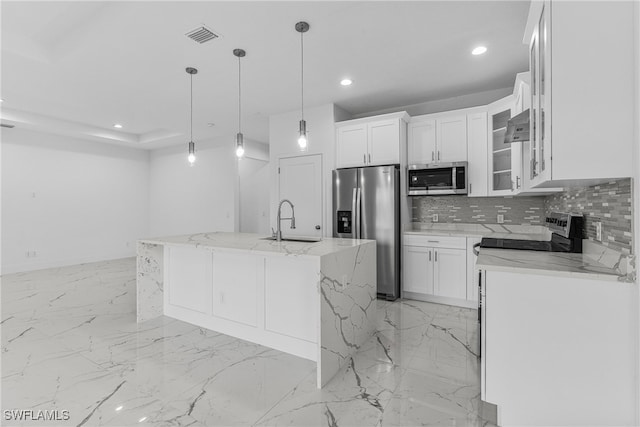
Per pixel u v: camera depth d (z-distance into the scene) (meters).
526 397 1.52
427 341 2.62
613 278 1.35
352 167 4.10
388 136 3.86
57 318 3.16
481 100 3.88
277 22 2.40
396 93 3.87
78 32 2.74
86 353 2.40
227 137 6.32
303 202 4.45
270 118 4.74
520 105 2.78
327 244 2.54
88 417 1.66
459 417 1.68
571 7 1.38
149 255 3.15
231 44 2.72
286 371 2.16
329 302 2.09
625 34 1.31
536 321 1.49
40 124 5.07
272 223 4.73
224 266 2.80
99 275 5.14
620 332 1.36
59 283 4.61
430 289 3.63
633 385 1.34
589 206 1.94
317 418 1.67
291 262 2.44
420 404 1.79
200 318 2.98
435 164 3.67
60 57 2.96
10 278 4.92
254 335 2.63
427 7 2.24
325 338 2.03
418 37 2.63
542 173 1.60
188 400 1.82
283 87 3.67
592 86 1.36
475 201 3.91
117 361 2.28
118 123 5.40
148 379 2.04
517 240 2.70
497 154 3.44
